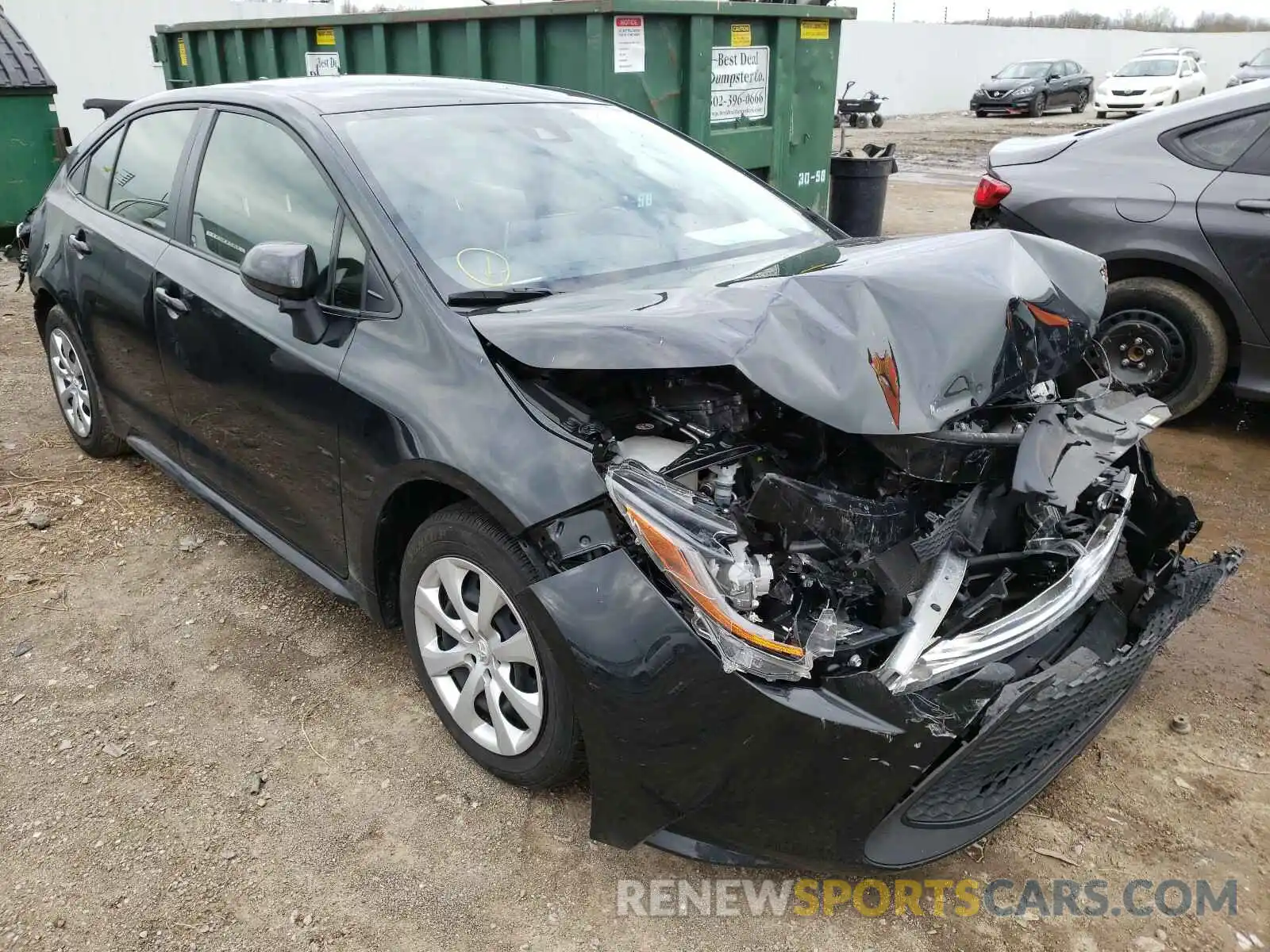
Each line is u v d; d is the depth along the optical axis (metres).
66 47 14.02
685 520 2.05
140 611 3.46
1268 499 4.36
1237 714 2.98
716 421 2.37
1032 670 2.31
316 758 2.76
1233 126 4.76
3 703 2.97
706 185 3.53
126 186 3.95
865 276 2.34
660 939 2.23
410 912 2.29
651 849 2.47
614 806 2.18
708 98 6.52
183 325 3.36
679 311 2.29
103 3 14.22
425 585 2.66
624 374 2.43
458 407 2.41
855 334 2.20
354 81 3.48
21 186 8.87
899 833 2.17
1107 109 26.05
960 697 2.02
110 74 14.52
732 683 1.98
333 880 2.37
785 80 7.14
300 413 2.86
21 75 8.70
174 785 2.65
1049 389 2.80
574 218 3.05
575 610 2.10
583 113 3.59
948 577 2.21
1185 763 2.78
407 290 2.63
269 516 3.27
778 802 2.05
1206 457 4.80
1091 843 2.51
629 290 2.75
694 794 2.08
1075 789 2.69
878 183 8.14
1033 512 2.39
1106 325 5.11
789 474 2.36
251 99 3.33
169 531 4.02
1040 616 2.27
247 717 2.93
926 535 2.28
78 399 4.58
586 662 2.08
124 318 3.74
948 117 30.05
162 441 3.85
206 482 3.64
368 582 2.84
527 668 2.47
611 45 5.95
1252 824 2.57
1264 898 2.35
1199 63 26.98
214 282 3.25
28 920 2.24
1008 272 2.57
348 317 2.75
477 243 2.81
